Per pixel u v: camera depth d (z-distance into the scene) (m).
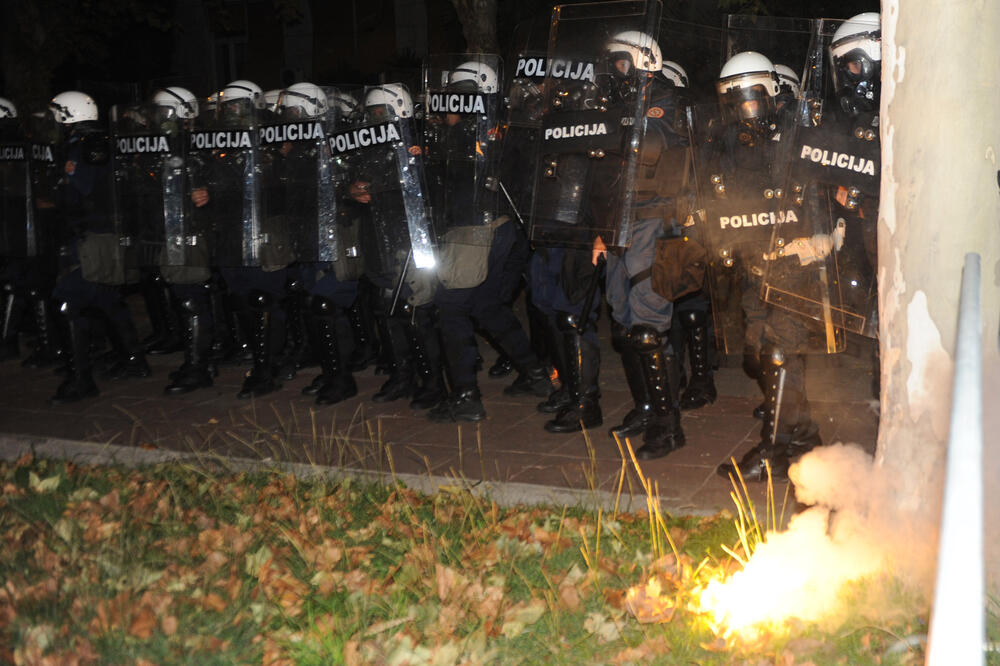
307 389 6.82
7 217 6.89
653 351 5.10
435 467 5.20
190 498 4.56
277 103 6.14
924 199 3.22
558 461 5.20
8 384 7.39
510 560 3.72
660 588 3.38
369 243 6.04
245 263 6.32
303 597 3.49
